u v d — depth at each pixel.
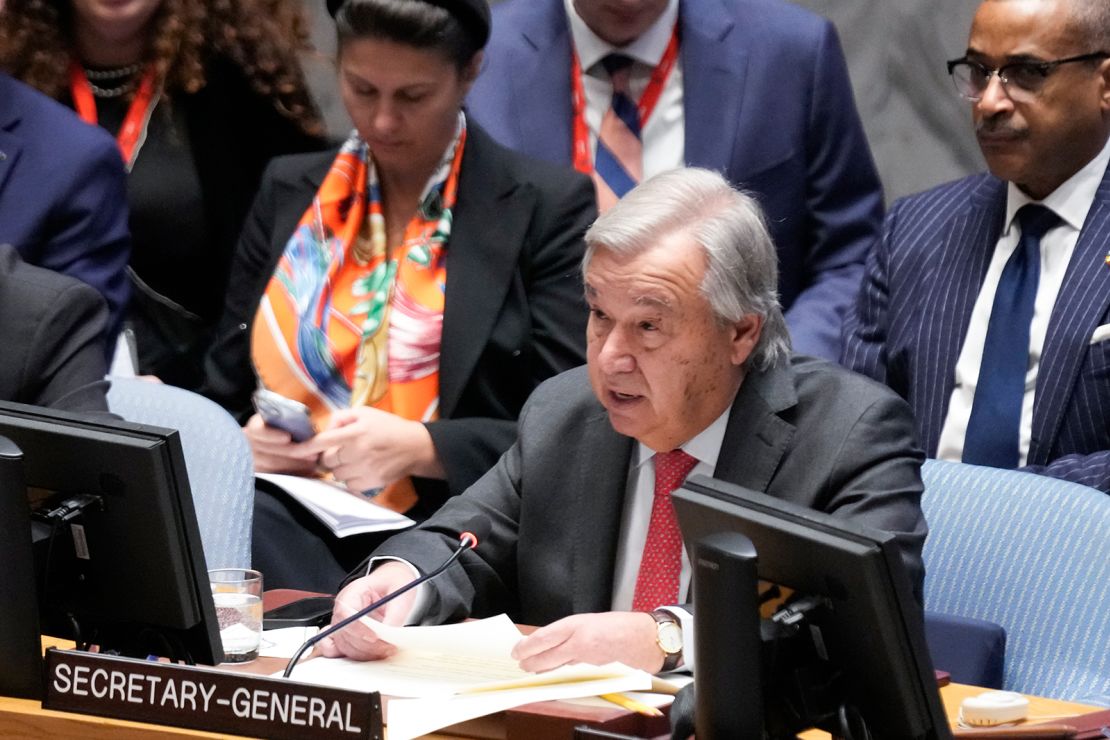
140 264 15.62
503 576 10.63
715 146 15.61
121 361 14.31
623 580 10.12
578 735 7.37
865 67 19.91
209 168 15.79
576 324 14.03
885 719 7.08
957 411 13.95
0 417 8.09
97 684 7.81
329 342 14.05
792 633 7.16
